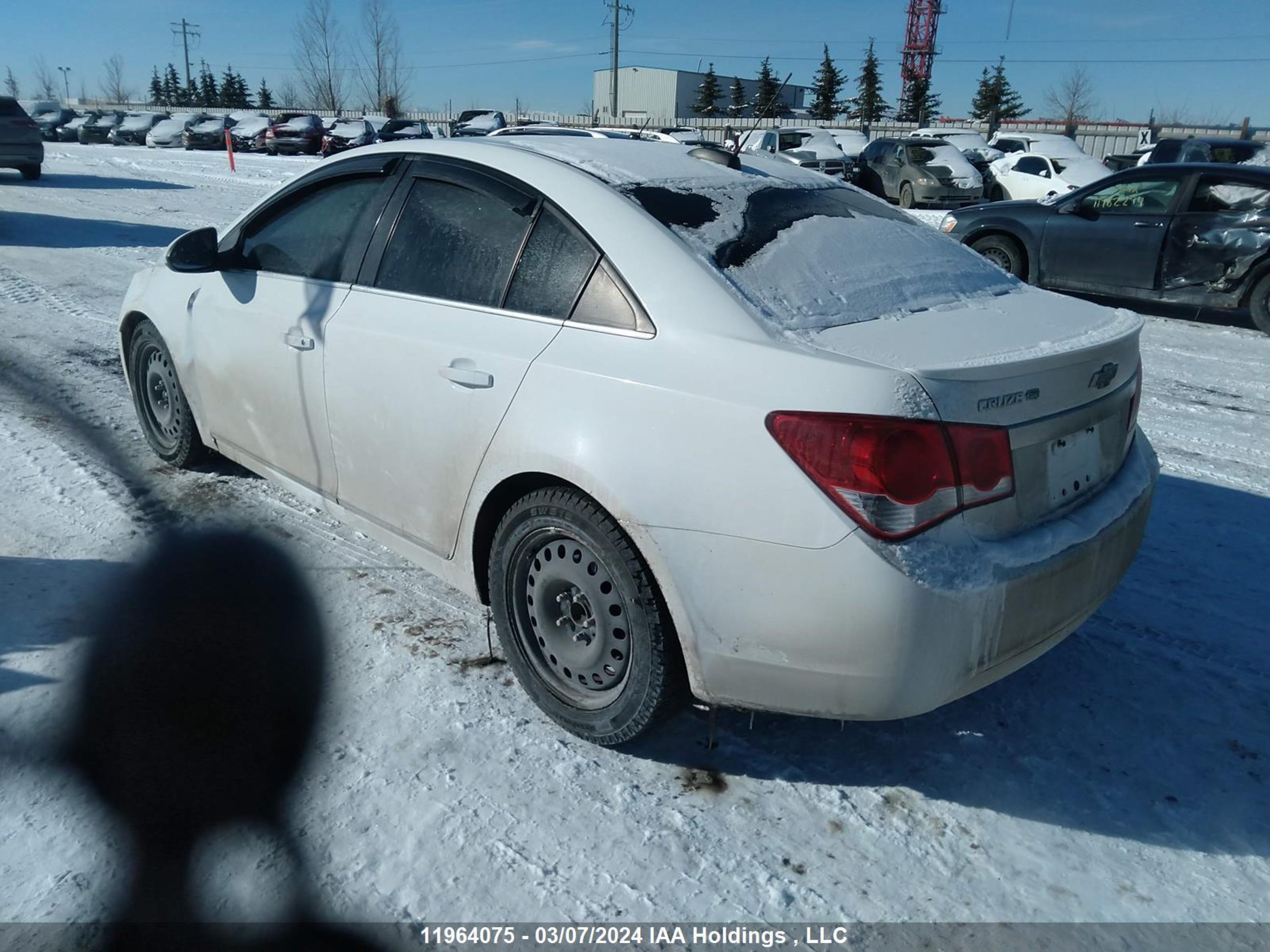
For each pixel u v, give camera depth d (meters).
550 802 2.58
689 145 3.54
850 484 2.20
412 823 2.48
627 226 2.72
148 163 26.00
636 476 2.45
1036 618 2.43
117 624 3.29
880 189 21.88
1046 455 2.51
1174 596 3.72
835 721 2.96
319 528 4.08
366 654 3.21
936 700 2.31
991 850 2.46
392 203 3.34
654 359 2.51
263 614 3.40
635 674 2.59
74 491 4.35
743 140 5.24
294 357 3.51
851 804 2.60
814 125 37.97
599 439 2.52
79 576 3.60
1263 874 2.39
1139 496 2.82
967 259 3.28
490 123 30.16
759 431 2.29
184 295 4.17
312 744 2.76
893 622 2.20
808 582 2.25
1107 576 2.66
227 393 3.97
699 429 2.38
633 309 2.62
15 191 17.06
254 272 3.82
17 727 2.76
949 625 2.23
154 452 4.82
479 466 2.84
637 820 2.52
